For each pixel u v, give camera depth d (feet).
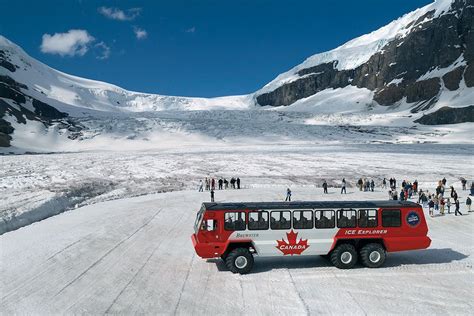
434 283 50.01
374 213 57.36
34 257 58.95
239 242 55.52
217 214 55.57
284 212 56.13
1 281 49.34
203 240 55.26
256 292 47.06
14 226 84.17
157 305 43.01
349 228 56.75
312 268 56.49
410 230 57.67
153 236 74.79
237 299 44.91
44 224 84.28
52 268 54.39
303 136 447.01
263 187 160.66
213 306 42.91
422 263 59.00
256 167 212.64
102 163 230.89
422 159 235.61
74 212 100.17
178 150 338.54
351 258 55.98
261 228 55.67
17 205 99.76
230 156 265.75
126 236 73.97
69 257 59.41
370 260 56.13
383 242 57.31
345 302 43.86
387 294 46.21
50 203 107.55
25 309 41.63
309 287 48.62
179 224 86.74
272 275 53.36
